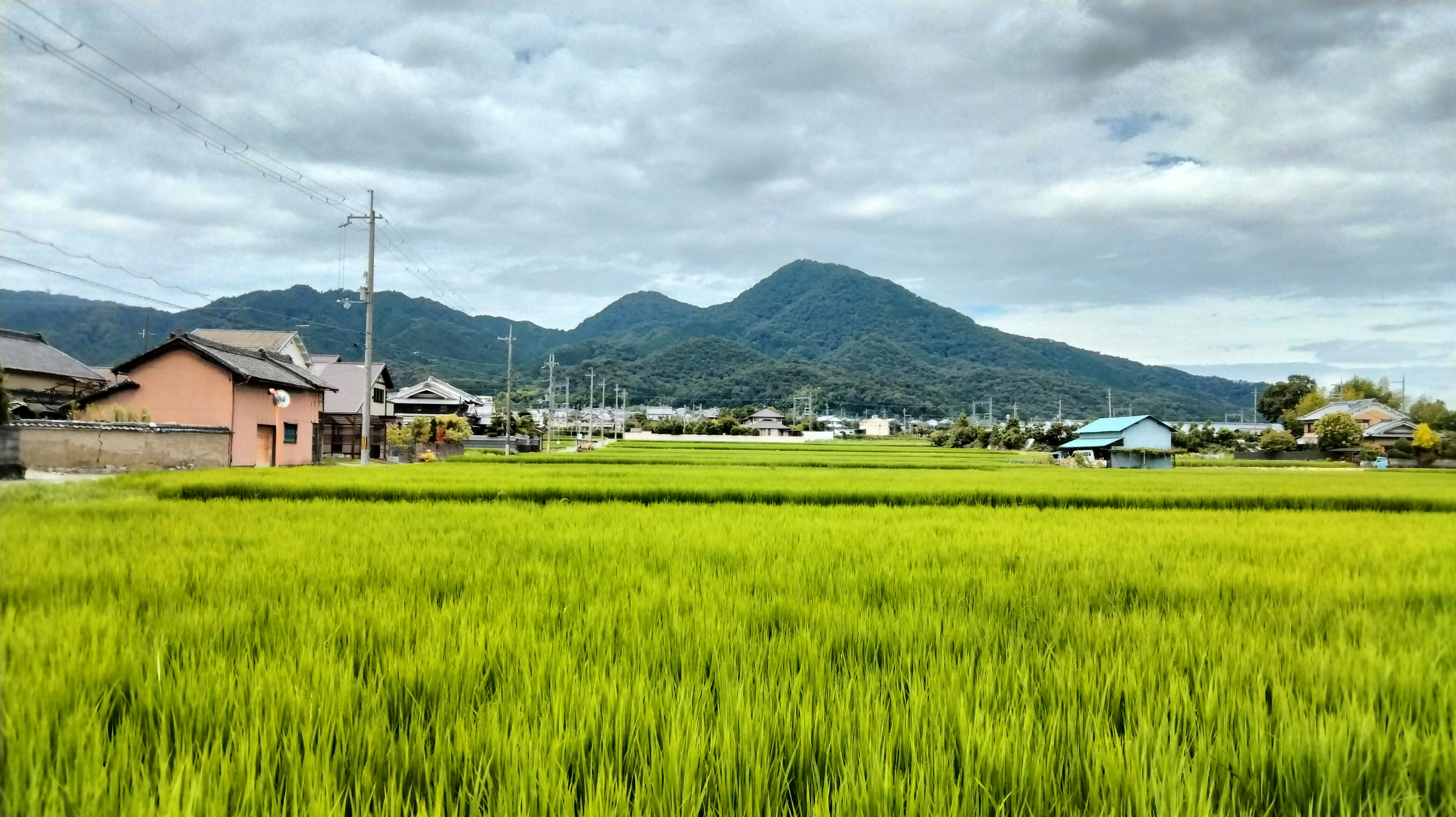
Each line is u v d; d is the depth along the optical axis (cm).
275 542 730
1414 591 582
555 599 500
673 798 229
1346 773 255
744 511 1195
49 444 1908
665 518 1051
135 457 2088
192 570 567
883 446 8056
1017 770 250
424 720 291
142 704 291
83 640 371
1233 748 275
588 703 289
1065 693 327
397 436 4566
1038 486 1862
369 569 601
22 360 2900
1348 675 352
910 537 871
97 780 227
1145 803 227
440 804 217
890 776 238
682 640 394
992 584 575
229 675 317
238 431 2594
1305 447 7012
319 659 338
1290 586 600
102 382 3200
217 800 222
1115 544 843
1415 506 1645
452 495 1420
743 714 284
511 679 326
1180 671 361
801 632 405
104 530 790
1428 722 305
